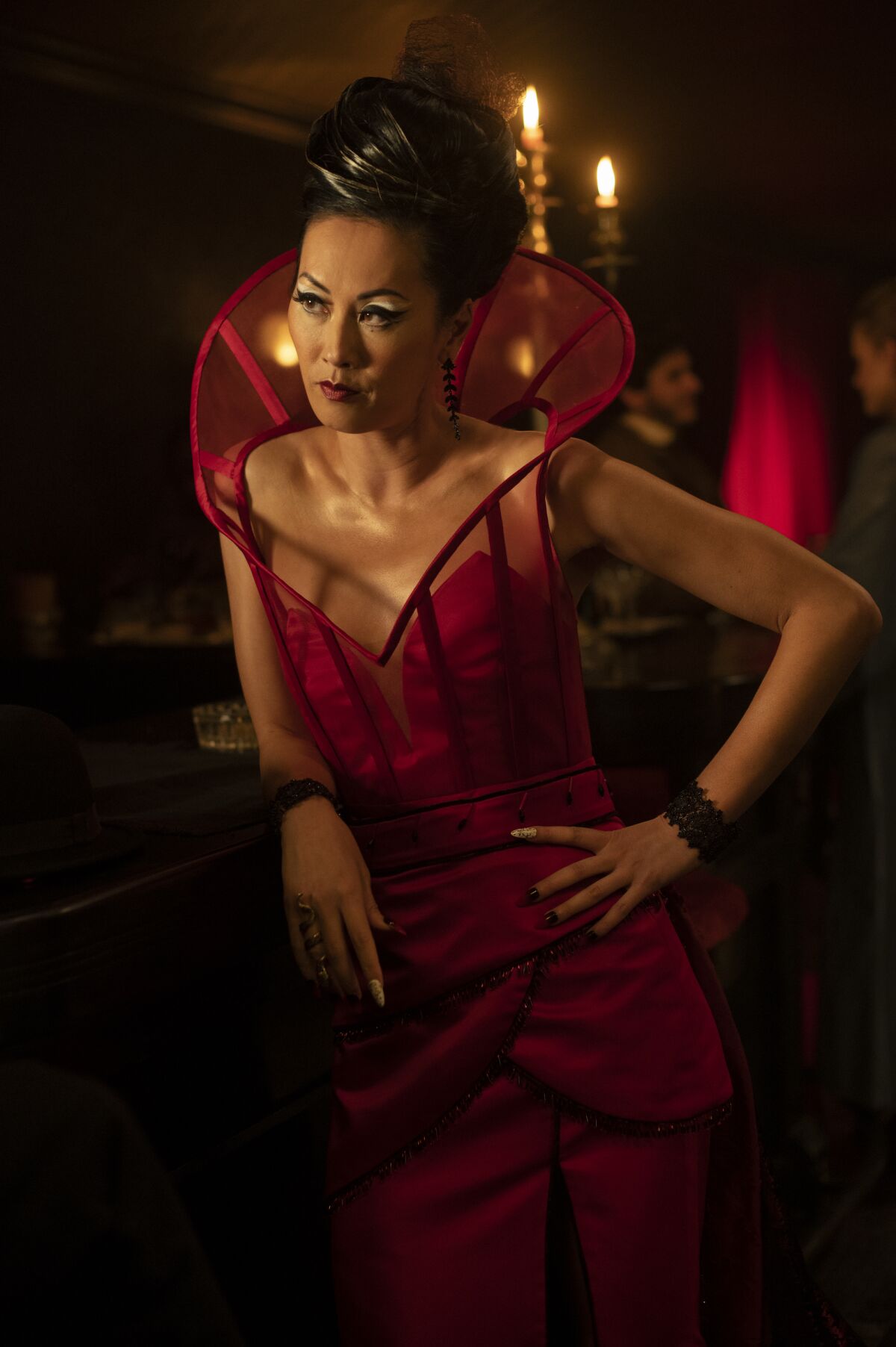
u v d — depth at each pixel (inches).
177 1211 27.7
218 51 219.9
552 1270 56.2
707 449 352.2
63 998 37.9
